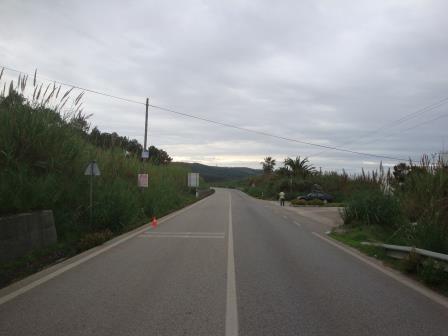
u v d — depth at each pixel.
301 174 66.62
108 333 5.26
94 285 7.72
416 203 12.78
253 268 9.48
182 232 16.62
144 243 13.42
